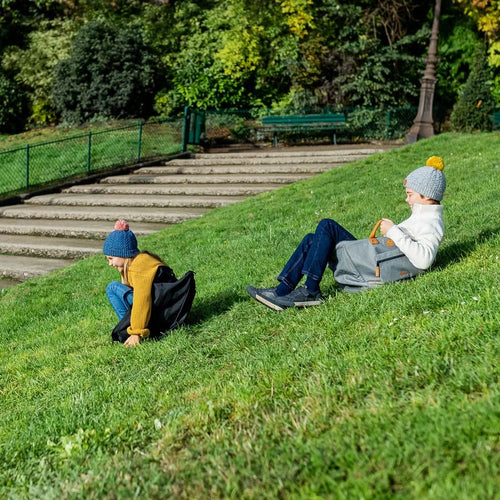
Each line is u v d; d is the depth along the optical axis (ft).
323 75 59.41
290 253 21.68
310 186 35.22
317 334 12.22
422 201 13.51
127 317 15.19
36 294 23.43
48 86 65.21
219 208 35.19
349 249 14.25
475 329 9.91
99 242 32.55
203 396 10.27
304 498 6.51
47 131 61.57
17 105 65.36
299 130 54.03
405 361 9.50
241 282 18.76
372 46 57.00
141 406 10.59
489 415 7.09
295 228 26.16
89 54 61.87
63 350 16.24
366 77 56.70
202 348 13.60
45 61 66.18
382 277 13.85
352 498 6.31
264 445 8.00
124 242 14.99
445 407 7.74
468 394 8.04
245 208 32.94
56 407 11.59
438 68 60.64
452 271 13.80
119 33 62.28
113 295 15.67
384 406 8.16
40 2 72.28
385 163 37.76
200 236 28.22
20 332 19.39
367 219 24.70
